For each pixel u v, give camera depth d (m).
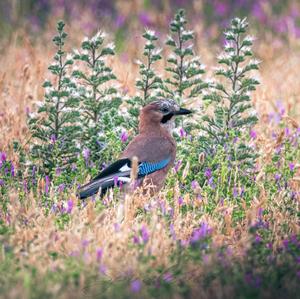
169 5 25.62
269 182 13.13
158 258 9.73
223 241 10.62
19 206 11.07
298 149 14.46
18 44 22.38
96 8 24.91
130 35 23.56
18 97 17.02
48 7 24.78
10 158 13.91
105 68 14.23
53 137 13.75
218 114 14.04
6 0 24.56
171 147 13.34
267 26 25.16
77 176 13.05
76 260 9.48
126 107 15.93
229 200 12.55
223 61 14.02
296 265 9.73
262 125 16.03
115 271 9.48
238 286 9.12
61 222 10.84
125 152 13.16
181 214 11.57
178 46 14.86
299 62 21.61
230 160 13.50
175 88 17.72
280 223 11.26
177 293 9.12
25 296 8.69
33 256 9.53
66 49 21.55
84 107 14.29
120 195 12.16
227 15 25.75
